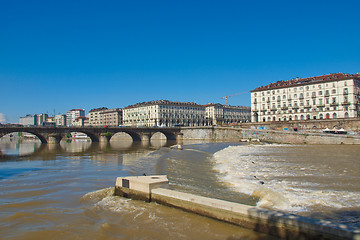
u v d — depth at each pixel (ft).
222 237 34.94
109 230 37.93
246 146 220.64
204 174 82.99
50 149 245.24
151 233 36.65
